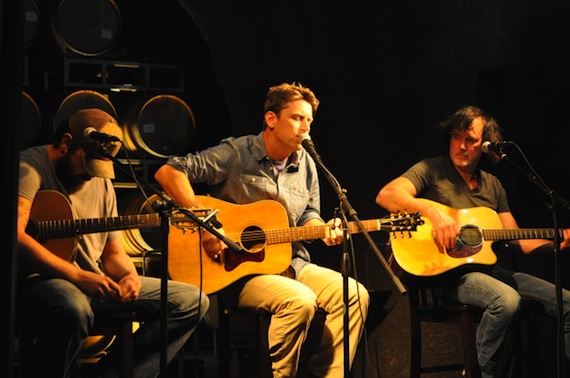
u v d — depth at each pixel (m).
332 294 4.38
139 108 6.14
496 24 5.72
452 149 5.03
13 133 2.05
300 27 5.91
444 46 5.73
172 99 6.26
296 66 5.96
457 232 4.71
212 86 7.84
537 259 5.66
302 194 4.67
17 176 2.06
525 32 5.72
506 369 5.04
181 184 4.34
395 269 4.73
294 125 4.47
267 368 4.18
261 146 4.57
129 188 6.45
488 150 4.56
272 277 4.25
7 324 2.05
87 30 6.31
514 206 5.60
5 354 2.05
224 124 7.82
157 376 4.02
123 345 3.88
